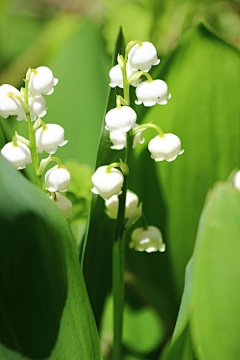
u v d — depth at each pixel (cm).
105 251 46
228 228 39
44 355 40
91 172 46
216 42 45
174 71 46
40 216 38
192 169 46
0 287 39
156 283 48
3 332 39
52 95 50
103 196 41
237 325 39
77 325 40
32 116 40
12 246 38
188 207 47
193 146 46
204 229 39
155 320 49
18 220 38
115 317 42
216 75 46
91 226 44
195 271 39
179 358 41
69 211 41
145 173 46
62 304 39
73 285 39
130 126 40
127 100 40
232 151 46
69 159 49
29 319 39
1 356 40
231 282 39
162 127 46
